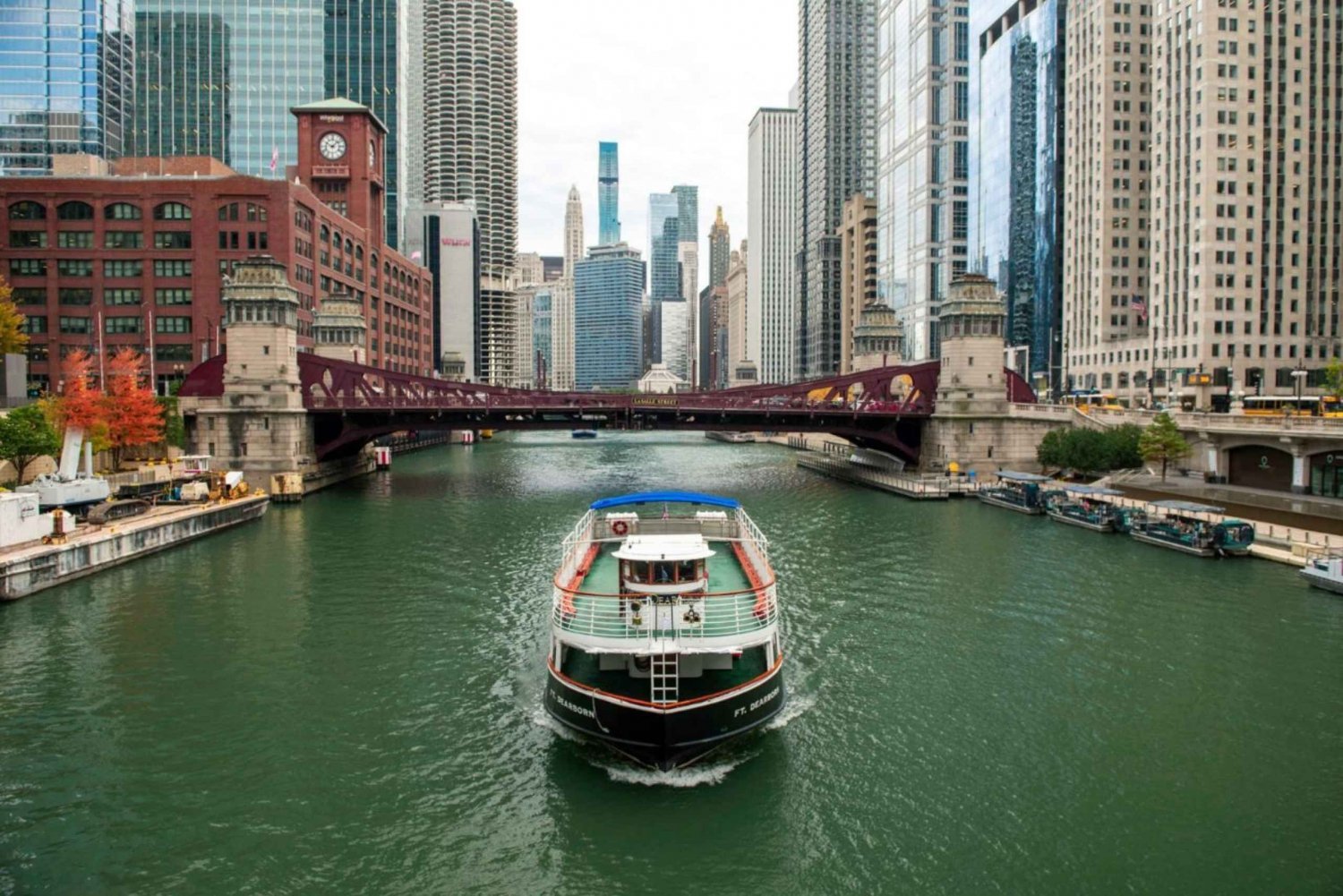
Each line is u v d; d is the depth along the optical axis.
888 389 98.75
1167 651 37.09
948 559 54.56
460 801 25.14
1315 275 120.56
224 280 96.62
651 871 21.98
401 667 35.66
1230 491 71.12
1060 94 159.75
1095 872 21.91
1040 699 32.12
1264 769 26.95
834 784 26.02
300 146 156.62
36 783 26.19
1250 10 118.38
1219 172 118.19
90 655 37.06
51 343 113.94
